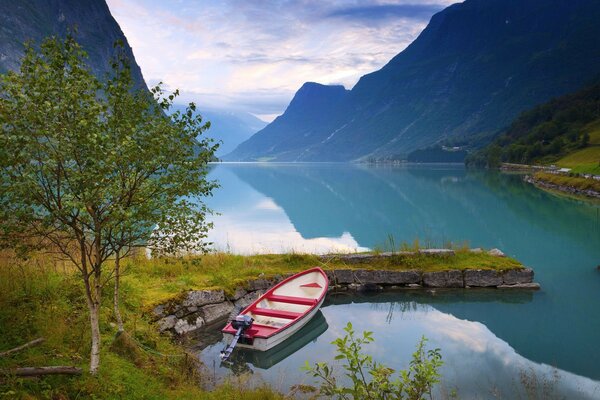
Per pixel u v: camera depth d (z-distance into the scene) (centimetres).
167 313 1294
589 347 1225
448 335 1320
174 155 753
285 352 1214
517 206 4778
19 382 609
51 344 777
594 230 3262
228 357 1129
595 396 944
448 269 1817
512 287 1783
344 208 4788
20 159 596
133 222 683
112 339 927
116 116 675
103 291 1168
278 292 1542
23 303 908
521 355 1170
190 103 754
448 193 6462
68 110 620
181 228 781
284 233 3275
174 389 852
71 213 682
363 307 1591
